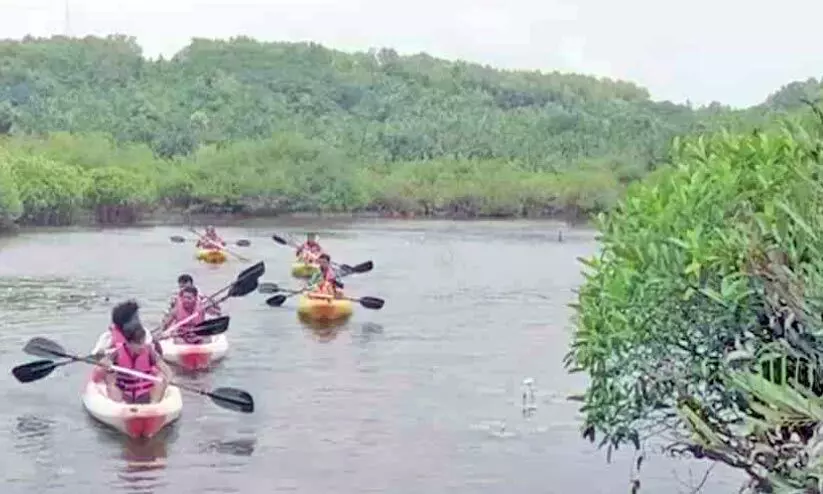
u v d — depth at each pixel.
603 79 137.25
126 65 131.50
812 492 6.07
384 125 120.69
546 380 17.59
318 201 89.31
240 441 13.52
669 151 8.72
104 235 59.62
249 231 66.44
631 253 7.71
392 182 90.31
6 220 62.47
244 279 19.09
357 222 79.88
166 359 18.28
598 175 85.69
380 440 13.62
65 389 16.42
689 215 7.40
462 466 12.49
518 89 138.62
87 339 21.80
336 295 25.55
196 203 87.88
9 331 22.70
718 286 7.21
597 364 8.23
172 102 121.88
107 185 74.31
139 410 13.66
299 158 91.69
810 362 6.45
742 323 7.26
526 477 12.06
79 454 12.90
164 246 50.44
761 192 7.15
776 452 6.52
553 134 107.81
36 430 13.95
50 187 68.69
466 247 52.00
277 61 138.25
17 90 121.44
